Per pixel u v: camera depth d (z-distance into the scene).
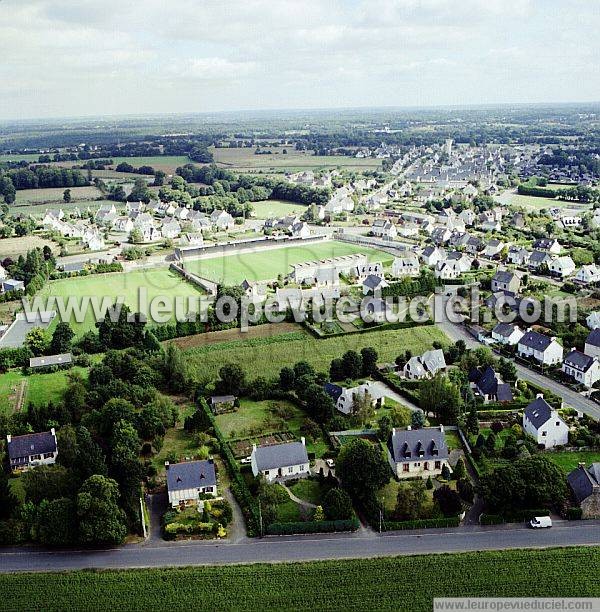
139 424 170.38
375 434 172.38
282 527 134.12
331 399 178.88
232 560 126.75
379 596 117.81
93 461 140.75
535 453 161.12
